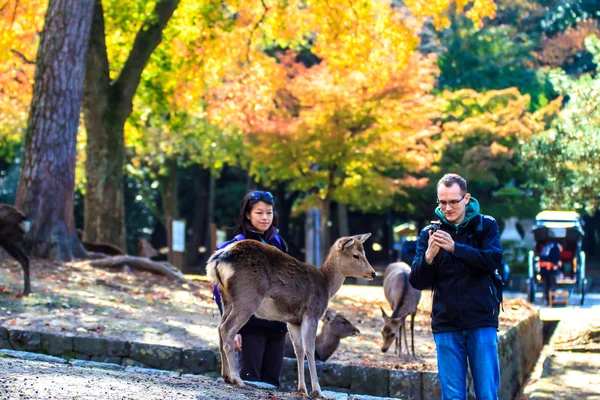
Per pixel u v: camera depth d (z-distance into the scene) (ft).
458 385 18.94
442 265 19.10
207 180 153.99
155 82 80.02
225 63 84.28
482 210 117.91
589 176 78.59
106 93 68.33
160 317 38.29
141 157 118.32
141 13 69.05
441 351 19.19
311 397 21.49
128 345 31.58
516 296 79.15
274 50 125.49
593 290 96.99
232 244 21.36
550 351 42.24
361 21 78.54
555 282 70.54
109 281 48.49
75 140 55.31
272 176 97.71
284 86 94.27
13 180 145.48
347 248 22.41
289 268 21.52
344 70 81.82
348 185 94.27
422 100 87.35
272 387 21.98
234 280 20.81
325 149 87.86
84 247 58.90
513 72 129.59
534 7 147.33
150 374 23.98
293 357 31.37
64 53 54.24
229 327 20.77
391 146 88.63
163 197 128.36
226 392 20.40
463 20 128.06
